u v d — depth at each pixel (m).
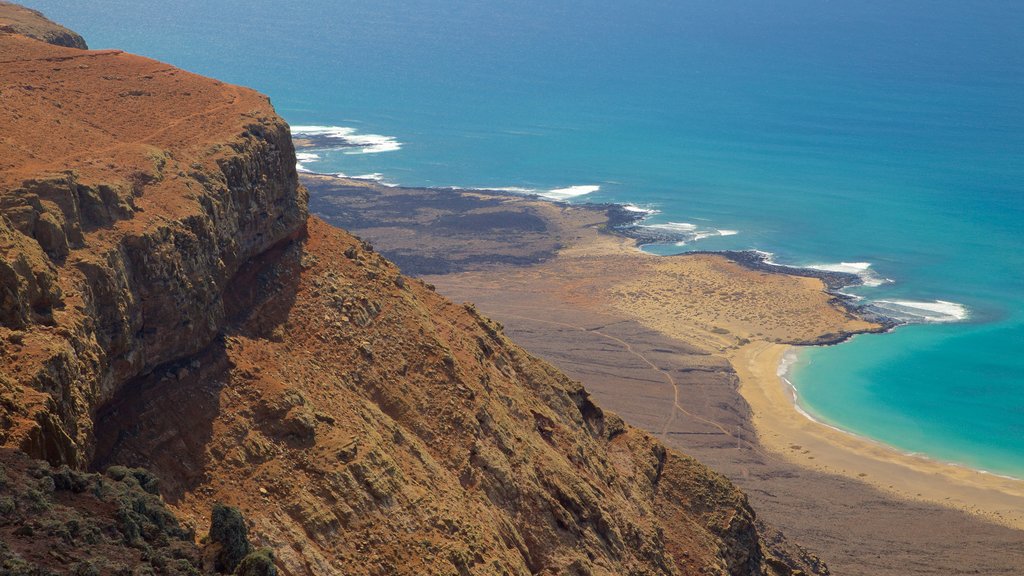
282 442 45.47
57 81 56.22
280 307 54.03
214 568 28.17
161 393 43.06
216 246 46.69
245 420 44.91
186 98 58.19
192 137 52.31
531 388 68.56
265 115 57.56
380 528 44.97
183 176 47.31
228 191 49.81
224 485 42.38
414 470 49.84
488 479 53.81
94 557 24.73
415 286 67.88
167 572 25.84
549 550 54.09
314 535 42.97
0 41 62.31
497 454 55.19
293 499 43.38
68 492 27.78
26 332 33.06
